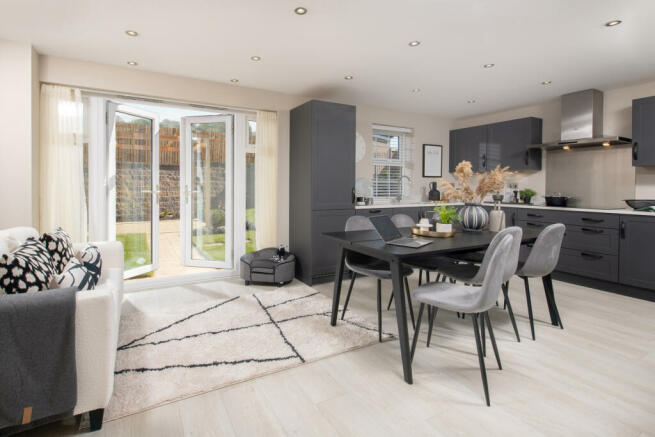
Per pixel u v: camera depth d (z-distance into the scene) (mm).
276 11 2479
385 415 1717
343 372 2113
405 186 5742
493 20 2605
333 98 4730
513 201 5211
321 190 4109
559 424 1648
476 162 5617
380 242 2418
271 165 4406
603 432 1596
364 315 3047
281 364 2188
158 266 4531
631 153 4156
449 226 2672
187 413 1728
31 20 2615
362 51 3180
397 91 4414
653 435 1577
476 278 2111
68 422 1656
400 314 2039
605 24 2660
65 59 3318
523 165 4961
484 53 3223
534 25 2682
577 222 4109
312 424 1651
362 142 5184
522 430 1607
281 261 3951
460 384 1985
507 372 2115
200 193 4871
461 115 5816
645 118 3760
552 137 4902
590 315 3078
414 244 2283
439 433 1590
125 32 2805
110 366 1547
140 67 3568
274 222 4461
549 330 2744
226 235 4637
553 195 4832
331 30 2771
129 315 3027
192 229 4926
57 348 1405
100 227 3777
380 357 2301
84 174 3682
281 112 4469
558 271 4332
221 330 2695
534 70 3650
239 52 3201
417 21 2623
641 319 2988
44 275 1625
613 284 3820
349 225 3266
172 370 2104
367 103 5012
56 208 3299
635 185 4133
